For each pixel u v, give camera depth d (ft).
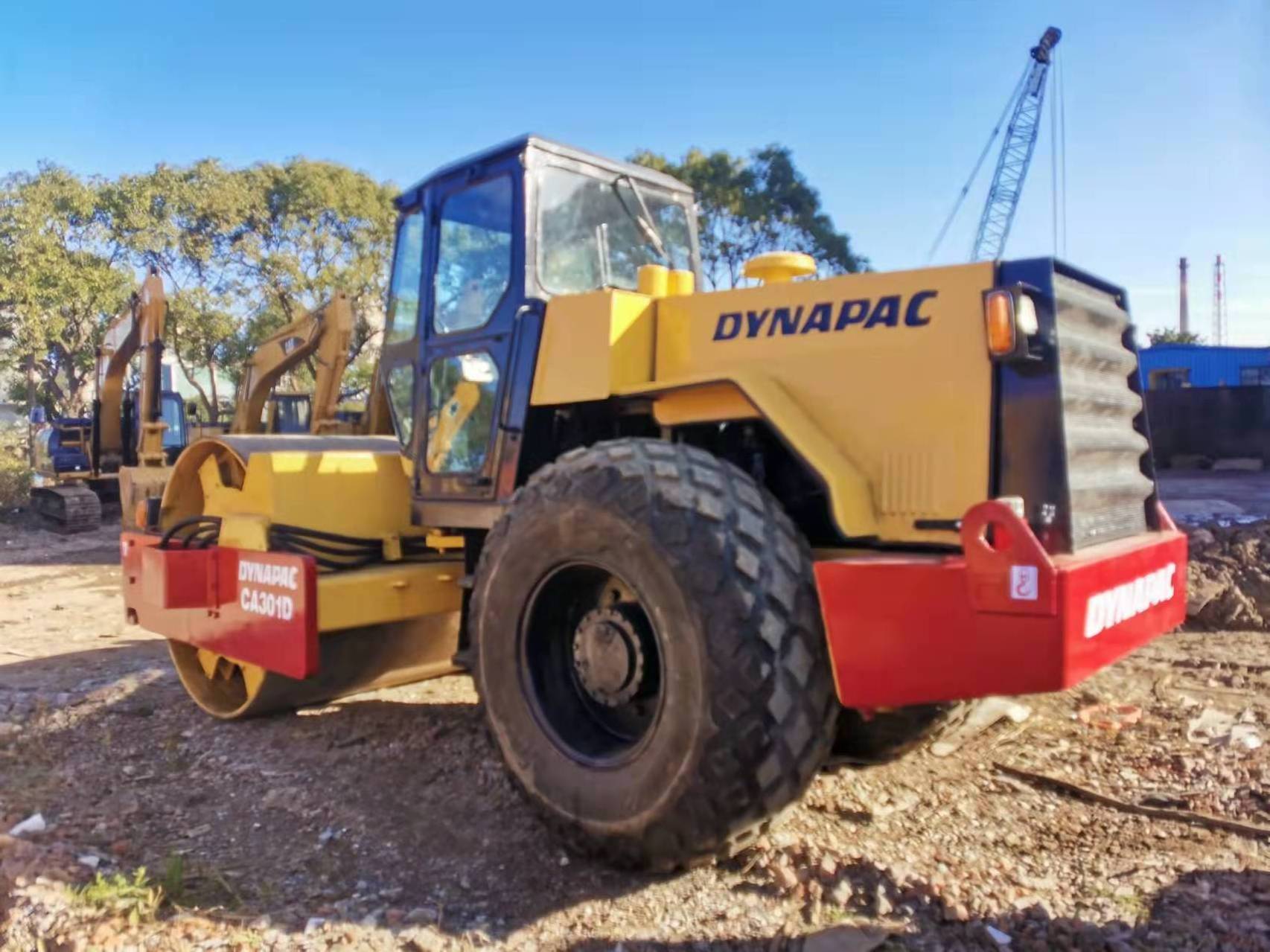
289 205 92.99
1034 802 11.48
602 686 10.17
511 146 12.88
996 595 8.07
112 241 87.40
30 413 84.84
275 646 13.53
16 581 35.37
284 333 37.47
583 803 9.86
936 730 11.56
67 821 11.73
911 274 9.96
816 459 9.66
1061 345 9.30
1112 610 8.80
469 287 13.39
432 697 16.87
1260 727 13.78
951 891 9.22
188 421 59.98
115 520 55.72
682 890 9.59
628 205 14.19
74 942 8.72
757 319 10.88
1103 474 10.07
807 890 9.31
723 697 8.77
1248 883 9.34
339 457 15.05
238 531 14.58
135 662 20.72
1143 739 13.41
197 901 9.62
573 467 10.32
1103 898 9.14
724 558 8.95
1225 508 36.19
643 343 11.60
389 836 11.10
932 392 9.70
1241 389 67.41
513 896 9.67
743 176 89.61
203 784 13.07
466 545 13.93
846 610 8.77
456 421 13.43
